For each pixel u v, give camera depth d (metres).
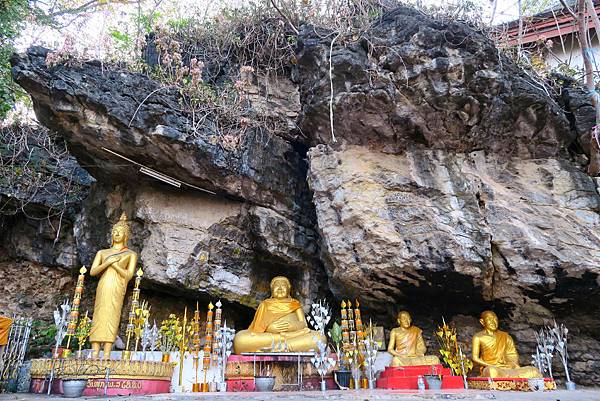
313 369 8.48
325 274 10.44
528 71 9.52
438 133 8.62
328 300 10.38
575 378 8.70
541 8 12.23
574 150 8.95
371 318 10.17
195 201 9.66
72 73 7.87
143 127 8.12
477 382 8.08
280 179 9.87
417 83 8.23
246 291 9.82
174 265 9.03
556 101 9.20
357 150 8.86
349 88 8.56
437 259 8.01
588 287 7.92
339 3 9.87
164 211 9.41
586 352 8.77
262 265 10.25
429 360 8.60
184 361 7.63
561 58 11.80
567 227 8.02
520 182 8.61
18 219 10.48
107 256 7.52
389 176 8.59
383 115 8.45
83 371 6.12
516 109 8.40
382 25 9.02
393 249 8.17
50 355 8.81
